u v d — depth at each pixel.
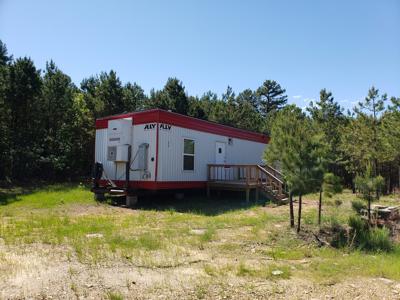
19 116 20.42
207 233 7.82
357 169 17.16
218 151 16.44
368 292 4.61
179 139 14.05
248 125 32.41
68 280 4.67
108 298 4.12
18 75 19.67
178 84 28.11
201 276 5.02
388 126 15.01
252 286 4.68
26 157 20.14
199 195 15.97
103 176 14.74
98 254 5.98
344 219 9.59
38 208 12.26
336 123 21.56
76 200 13.98
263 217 10.05
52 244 6.69
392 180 19.73
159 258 5.88
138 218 10.22
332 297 4.41
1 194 15.81
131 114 13.96
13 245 6.58
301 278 5.13
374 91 16.58
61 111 21.80
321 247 7.37
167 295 4.28
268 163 8.93
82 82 30.02
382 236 7.78
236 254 6.45
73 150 21.92
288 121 8.80
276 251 6.81
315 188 8.18
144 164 13.16
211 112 31.69
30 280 4.62
